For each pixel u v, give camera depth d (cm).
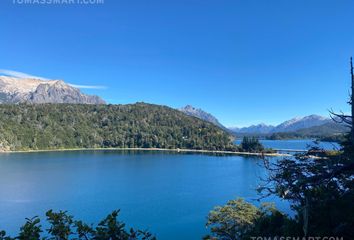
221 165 13412
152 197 7269
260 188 508
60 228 443
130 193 7738
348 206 723
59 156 17175
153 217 5606
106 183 9162
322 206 742
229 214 3178
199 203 6625
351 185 537
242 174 10781
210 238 3281
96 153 19612
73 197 7250
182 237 4553
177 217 5603
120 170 11919
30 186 8512
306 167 479
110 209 6162
